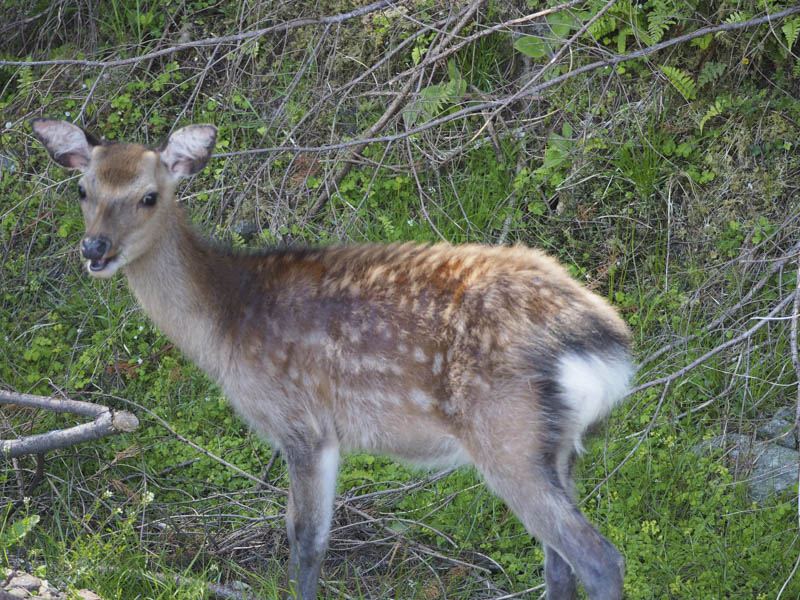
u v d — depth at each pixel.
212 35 13.78
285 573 8.96
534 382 7.36
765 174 11.52
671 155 11.94
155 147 8.84
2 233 12.75
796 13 11.44
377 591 9.03
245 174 12.70
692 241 11.52
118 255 8.22
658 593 8.48
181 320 8.60
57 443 9.42
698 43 11.85
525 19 11.05
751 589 8.41
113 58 13.95
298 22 11.80
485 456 7.55
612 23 11.97
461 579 9.09
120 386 11.24
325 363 8.11
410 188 12.26
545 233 11.87
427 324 7.75
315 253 8.58
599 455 9.65
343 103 13.02
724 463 9.75
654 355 9.72
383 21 13.06
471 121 12.60
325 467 8.34
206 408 10.95
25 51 14.80
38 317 12.12
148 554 9.07
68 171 12.95
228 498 10.11
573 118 12.33
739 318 10.80
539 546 9.34
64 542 8.73
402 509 9.85
